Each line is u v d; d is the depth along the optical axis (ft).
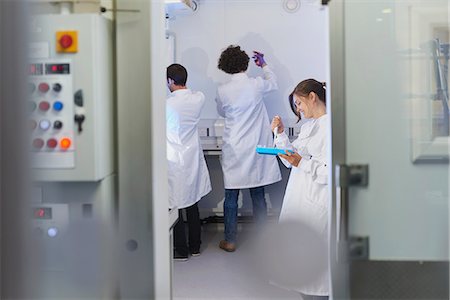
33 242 3.40
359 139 4.99
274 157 12.48
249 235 13.25
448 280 5.00
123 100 4.75
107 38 4.60
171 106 11.07
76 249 4.53
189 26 13.99
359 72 4.97
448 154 4.92
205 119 14.06
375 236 4.99
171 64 12.51
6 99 3.18
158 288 5.08
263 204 12.73
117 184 4.80
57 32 4.26
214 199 14.47
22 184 3.25
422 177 4.97
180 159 11.28
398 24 4.93
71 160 4.32
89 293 4.56
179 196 11.33
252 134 12.10
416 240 5.00
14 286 3.24
